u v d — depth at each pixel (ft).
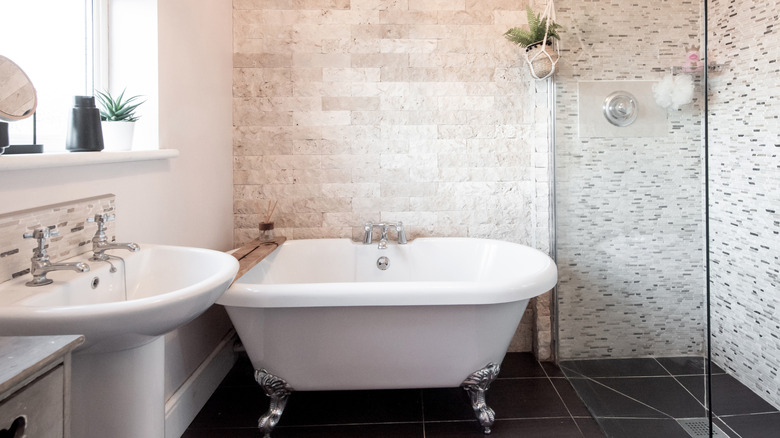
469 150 9.81
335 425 7.16
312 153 9.76
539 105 9.57
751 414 5.64
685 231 5.45
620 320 6.75
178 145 7.22
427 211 9.87
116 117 5.98
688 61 5.44
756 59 6.87
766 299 6.39
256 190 9.74
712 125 7.11
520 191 9.86
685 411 5.45
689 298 5.41
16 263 4.10
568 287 8.61
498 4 9.66
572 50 8.29
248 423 7.25
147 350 4.40
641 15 6.25
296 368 6.74
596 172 7.44
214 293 4.07
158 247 5.44
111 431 4.24
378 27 9.63
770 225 6.61
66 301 4.00
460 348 6.72
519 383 8.46
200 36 7.99
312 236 9.85
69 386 2.67
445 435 6.88
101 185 5.36
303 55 9.63
